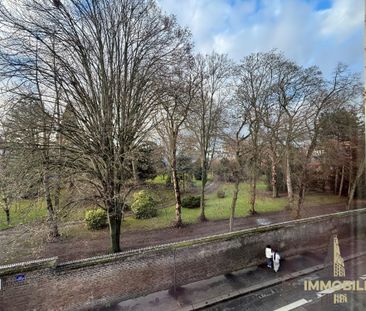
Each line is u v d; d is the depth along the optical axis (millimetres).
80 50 8883
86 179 9609
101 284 7656
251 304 7535
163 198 18078
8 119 8117
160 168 17562
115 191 10102
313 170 17297
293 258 10492
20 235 9031
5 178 8109
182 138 18109
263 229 10406
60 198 9930
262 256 10203
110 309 7395
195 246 8953
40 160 8578
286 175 19438
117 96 9844
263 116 16812
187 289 8352
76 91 9102
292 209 17594
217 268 9281
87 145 9328
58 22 8336
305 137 15742
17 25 7762
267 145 17609
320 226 11531
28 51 8156
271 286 8508
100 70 9445
